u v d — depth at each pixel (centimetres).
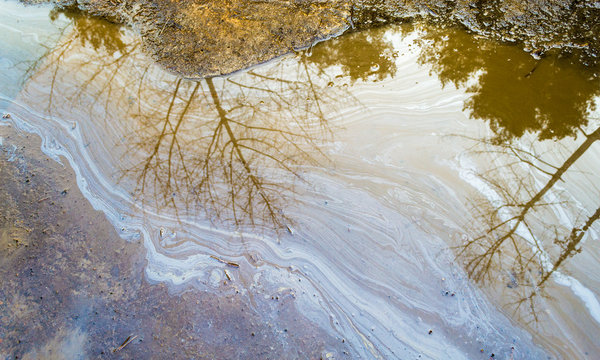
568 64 123
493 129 118
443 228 107
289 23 135
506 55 127
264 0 140
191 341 97
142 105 127
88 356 96
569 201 107
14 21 147
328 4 138
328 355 96
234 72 130
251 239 108
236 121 123
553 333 95
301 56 132
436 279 102
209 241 108
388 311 100
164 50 135
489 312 98
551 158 112
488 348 95
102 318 100
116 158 119
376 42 133
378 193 112
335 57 131
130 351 96
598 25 128
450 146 117
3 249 107
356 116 122
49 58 138
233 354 96
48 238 108
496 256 103
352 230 108
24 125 125
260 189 113
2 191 115
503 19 132
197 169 116
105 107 127
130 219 111
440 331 97
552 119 117
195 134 121
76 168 118
